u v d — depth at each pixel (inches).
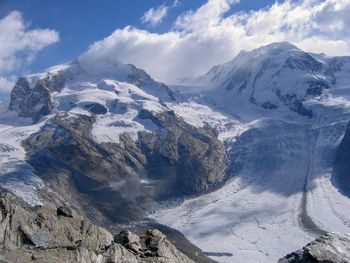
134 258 1644.9
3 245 1429.6
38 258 1421.0
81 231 1589.6
